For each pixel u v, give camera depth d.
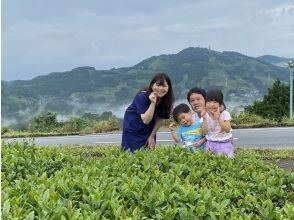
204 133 8.30
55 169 6.94
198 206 4.63
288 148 15.44
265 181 6.04
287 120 23.53
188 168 6.57
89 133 22.94
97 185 5.32
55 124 24.62
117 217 4.42
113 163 6.79
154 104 7.94
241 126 22.30
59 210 4.31
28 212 4.41
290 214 4.59
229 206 5.04
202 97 8.45
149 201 4.83
